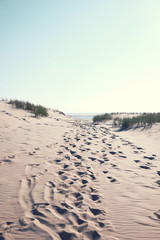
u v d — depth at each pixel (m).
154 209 2.33
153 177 3.50
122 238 1.78
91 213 2.22
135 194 2.76
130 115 22.23
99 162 4.36
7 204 2.36
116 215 2.18
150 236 1.82
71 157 4.64
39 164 3.97
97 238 1.77
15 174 3.37
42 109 15.02
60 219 2.05
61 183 3.06
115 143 6.98
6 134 6.89
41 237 1.75
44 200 2.47
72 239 1.74
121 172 3.74
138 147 6.35
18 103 14.28
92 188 2.93
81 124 15.40
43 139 6.68
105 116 20.81
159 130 10.01
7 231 1.82
